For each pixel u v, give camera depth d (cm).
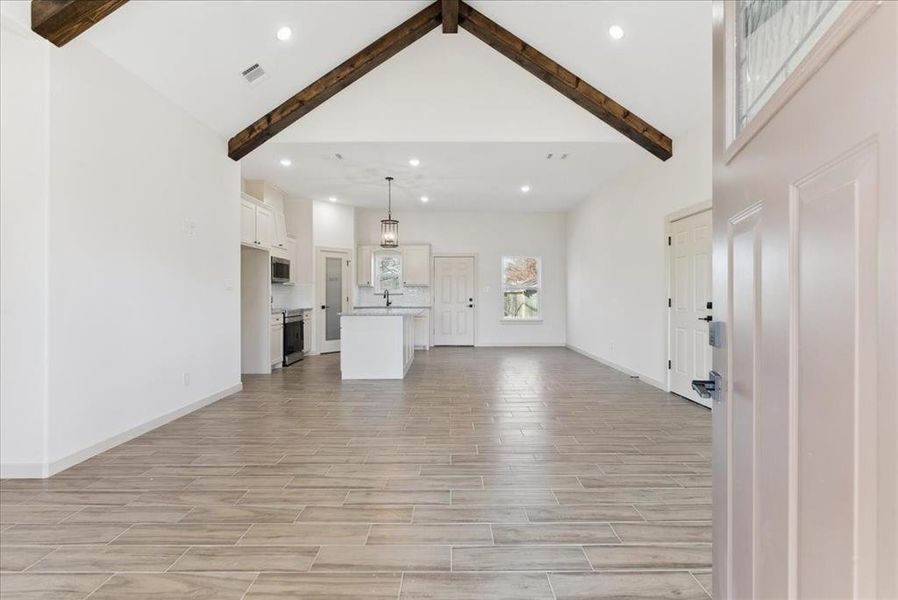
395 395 514
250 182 692
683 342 499
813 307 67
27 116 283
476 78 525
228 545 210
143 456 322
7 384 283
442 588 180
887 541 52
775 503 80
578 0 380
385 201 856
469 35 501
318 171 648
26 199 284
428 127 525
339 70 477
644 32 384
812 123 67
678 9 354
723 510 110
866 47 54
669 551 205
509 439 358
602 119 501
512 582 183
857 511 57
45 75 285
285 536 217
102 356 330
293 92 486
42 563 196
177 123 420
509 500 254
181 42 362
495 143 530
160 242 396
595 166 625
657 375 554
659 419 414
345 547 208
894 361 50
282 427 392
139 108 369
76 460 307
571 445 344
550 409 451
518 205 905
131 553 204
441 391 534
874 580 54
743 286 96
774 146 80
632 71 432
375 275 949
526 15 419
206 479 283
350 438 362
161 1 324
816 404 66
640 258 599
